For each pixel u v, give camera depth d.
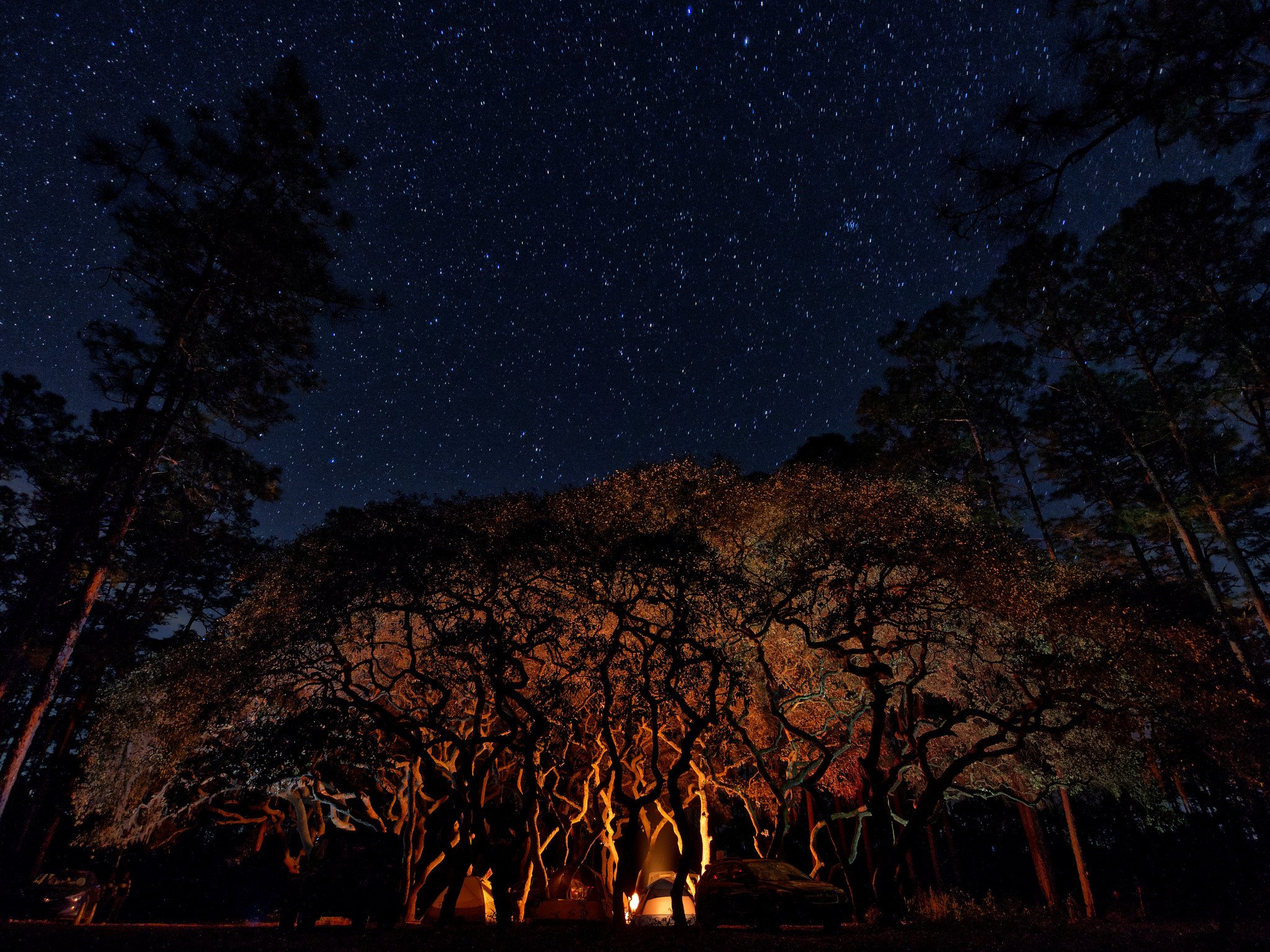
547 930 14.70
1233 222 22.08
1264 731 15.96
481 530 16.88
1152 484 32.66
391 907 18.52
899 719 21.61
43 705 20.17
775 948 11.82
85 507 22.19
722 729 21.66
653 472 20.80
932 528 18.41
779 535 20.31
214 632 21.62
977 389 36.53
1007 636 20.03
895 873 16.88
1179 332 26.50
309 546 17.20
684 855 15.53
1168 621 18.69
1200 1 8.06
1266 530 31.66
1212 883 22.23
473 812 16.06
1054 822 29.97
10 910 21.52
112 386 25.19
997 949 11.64
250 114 23.45
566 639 18.52
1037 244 9.52
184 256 23.39
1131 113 8.48
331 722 14.59
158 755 22.41
